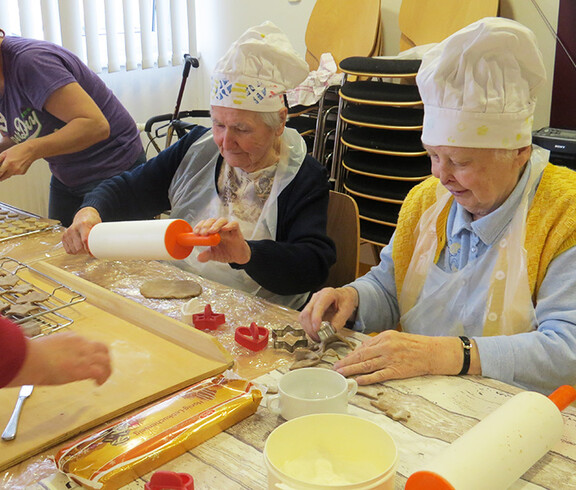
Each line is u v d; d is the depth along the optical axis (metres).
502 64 1.11
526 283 1.22
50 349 0.85
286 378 0.99
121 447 0.87
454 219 1.33
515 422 0.81
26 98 2.07
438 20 3.14
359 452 0.81
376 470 0.79
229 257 1.42
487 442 0.77
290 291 1.60
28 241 1.82
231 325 1.32
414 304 1.40
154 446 0.87
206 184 1.83
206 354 1.14
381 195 2.88
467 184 1.19
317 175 1.73
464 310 1.30
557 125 3.05
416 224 1.42
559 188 1.22
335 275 1.85
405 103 2.78
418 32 3.20
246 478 0.85
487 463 0.74
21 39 2.09
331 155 3.33
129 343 1.18
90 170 2.31
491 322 1.26
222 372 1.10
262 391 1.05
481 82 1.12
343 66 2.93
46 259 1.67
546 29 2.99
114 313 1.31
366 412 1.00
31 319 1.27
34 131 2.16
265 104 1.57
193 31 4.20
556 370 1.11
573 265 1.19
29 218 2.00
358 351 1.12
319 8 3.56
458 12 3.08
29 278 1.51
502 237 1.25
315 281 1.61
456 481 0.71
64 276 1.46
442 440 0.92
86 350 0.87
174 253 1.09
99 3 3.68
